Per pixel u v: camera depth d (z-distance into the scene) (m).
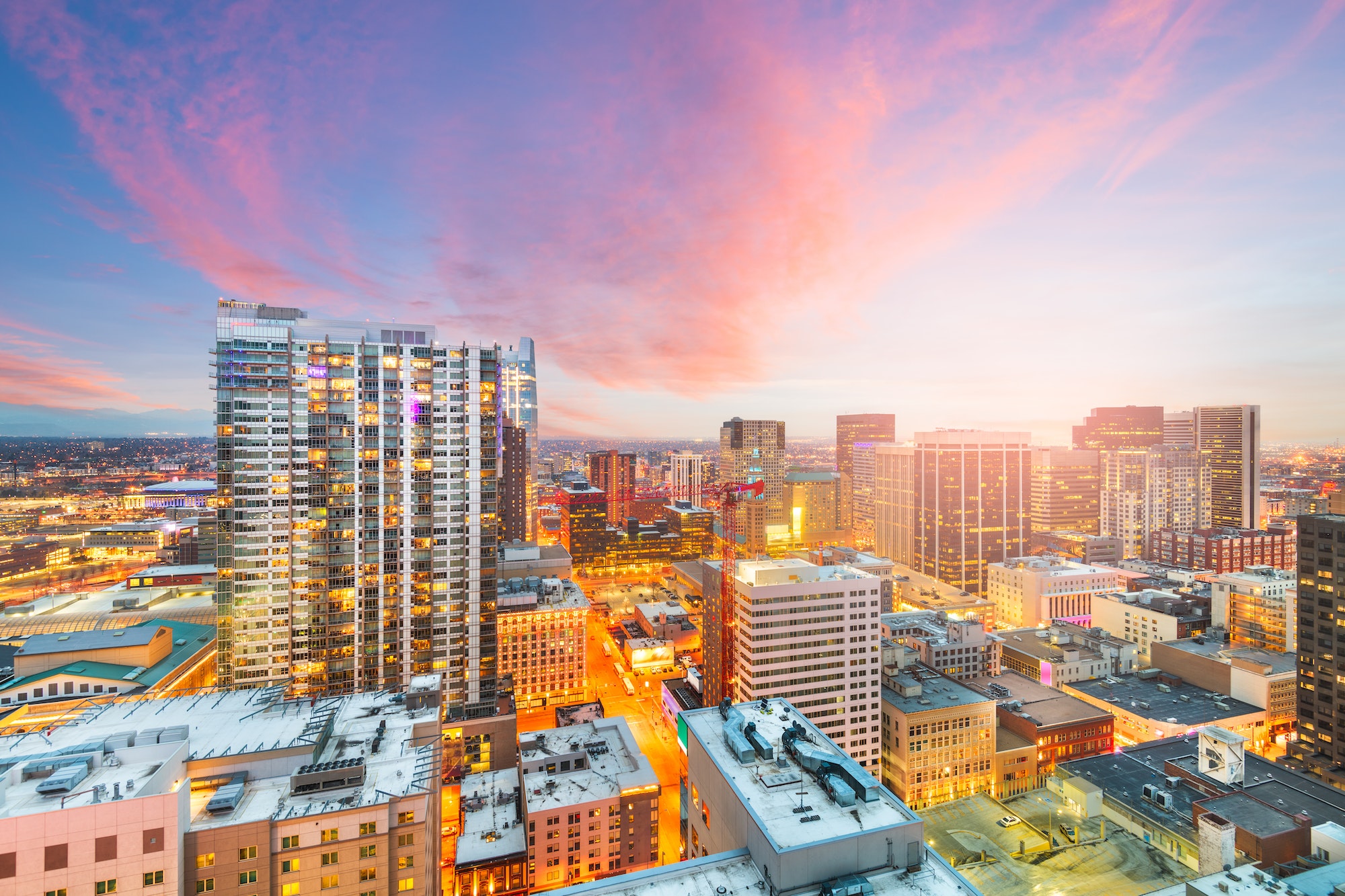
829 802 68.25
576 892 60.12
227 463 165.12
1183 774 139.00
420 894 80.38
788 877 59.09
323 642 170.75
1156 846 120.25
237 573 166.00
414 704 105.50
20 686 163.50
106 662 176.88
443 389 179.25
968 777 163.25
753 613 159.12
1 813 66.19
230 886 72.62
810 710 162.38
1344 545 154.25
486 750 174.75
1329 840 99.31
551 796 139.00
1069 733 174.38
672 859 145.12
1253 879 84.94
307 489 169.50
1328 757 157.00
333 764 84.12
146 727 91.12
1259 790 130.38
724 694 180.12
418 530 177.00
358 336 177.00
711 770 79.06
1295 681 191.62
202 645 199.50
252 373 166.25
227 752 84.38
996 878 112.12
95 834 66.56
